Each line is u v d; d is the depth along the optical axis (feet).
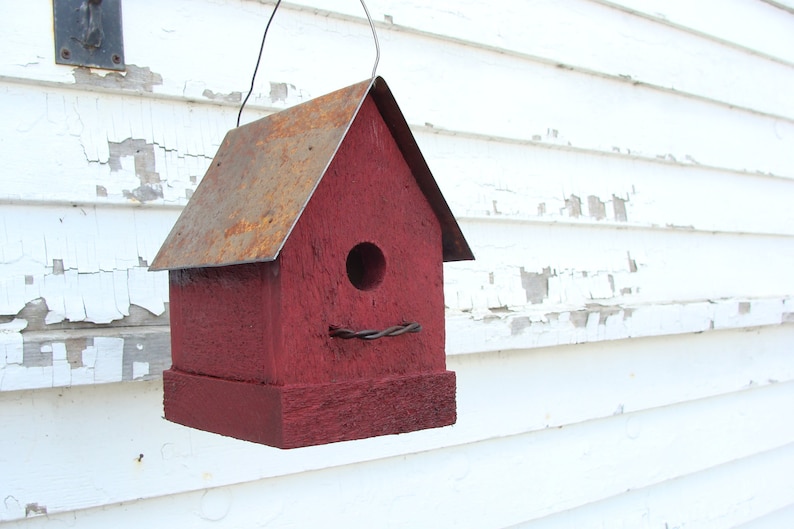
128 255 4.81
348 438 4.21
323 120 4.27
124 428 4.78
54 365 4.56
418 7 5.53
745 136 7.47
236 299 4.29
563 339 5.85
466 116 5.69
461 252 4.55
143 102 4.86
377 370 4.30
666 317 6.31
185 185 4.91
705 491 7.00
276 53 5.15
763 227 7.60
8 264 4.61
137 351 4.69
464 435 5.63
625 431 6.33
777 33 7.81
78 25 4.72
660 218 6.58
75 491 4.68
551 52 6.01
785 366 7.75
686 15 6.86
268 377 4.18
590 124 6.19
